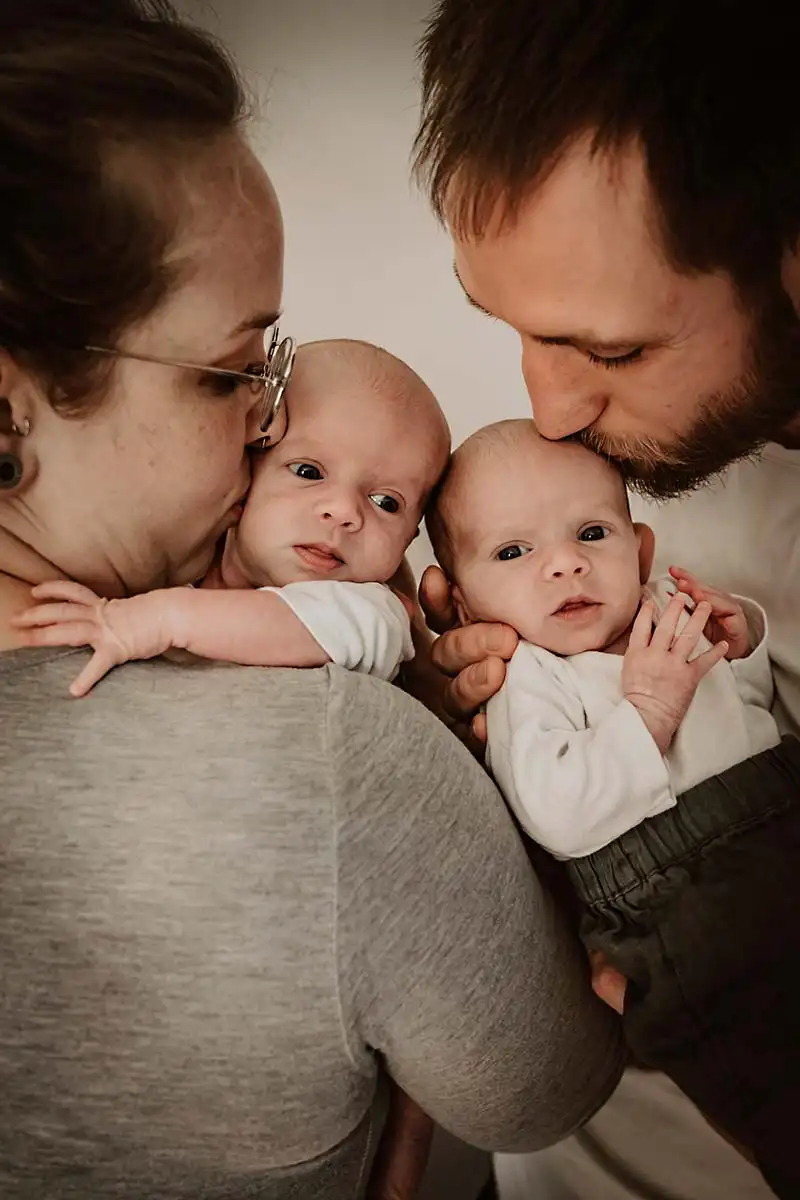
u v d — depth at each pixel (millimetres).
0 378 673
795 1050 839
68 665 695
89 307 662
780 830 895
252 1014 655
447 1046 717
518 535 1030
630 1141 1150
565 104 757
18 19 644
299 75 1104
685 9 726
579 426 988
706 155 752
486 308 930
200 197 698
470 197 836
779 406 904
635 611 1035
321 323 1184
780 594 1055
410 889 680
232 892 644
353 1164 792
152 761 653
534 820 901
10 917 644
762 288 822
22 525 742
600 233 791
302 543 954
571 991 812
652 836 906
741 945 863
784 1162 837
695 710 941
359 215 1141
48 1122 667
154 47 680
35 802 645
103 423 716
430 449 1034
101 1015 652
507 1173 1288
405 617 958
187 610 776
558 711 950
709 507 1086
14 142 619
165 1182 701
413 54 1084
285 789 654
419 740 712
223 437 789
